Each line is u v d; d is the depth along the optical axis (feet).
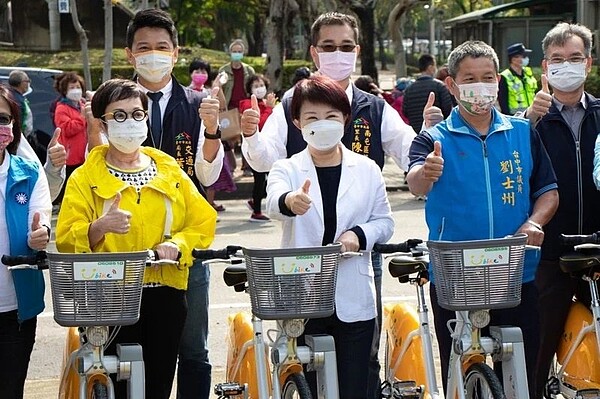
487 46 21.31
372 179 21.62
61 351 33.50
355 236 20.77
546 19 128.47
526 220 21.77
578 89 24.11
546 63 24.14
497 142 21.58
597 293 22.71
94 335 19.12
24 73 57.62
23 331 21.13
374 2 103.96
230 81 70.69
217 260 19.99
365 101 25.45
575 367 23.08
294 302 18.25
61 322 17.99
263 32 208.33
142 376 19.33
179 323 21.58
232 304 39.06
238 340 23.88
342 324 21.22
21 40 143.43
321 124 20.35
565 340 23.93
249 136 23.82
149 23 23.94
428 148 21.65
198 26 180.45
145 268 20.29
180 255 20.54
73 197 20.56
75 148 53.52
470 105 21.20
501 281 18.72
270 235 54.24
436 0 155.94
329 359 19.70
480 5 194.18
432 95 24.77
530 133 21.95
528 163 21.74
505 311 21.89
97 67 114.62
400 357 24.40
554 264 24.09
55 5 137.80
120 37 142.92
